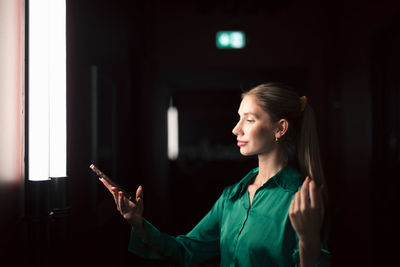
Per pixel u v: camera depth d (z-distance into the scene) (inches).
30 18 46.9
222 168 301.4
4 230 41.5
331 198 150.5
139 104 142.3
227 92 322.3
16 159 45.6
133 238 48.6
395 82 120.7
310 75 158.7
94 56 78.0
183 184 293.4
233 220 47.5
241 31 159.3
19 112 47.0
